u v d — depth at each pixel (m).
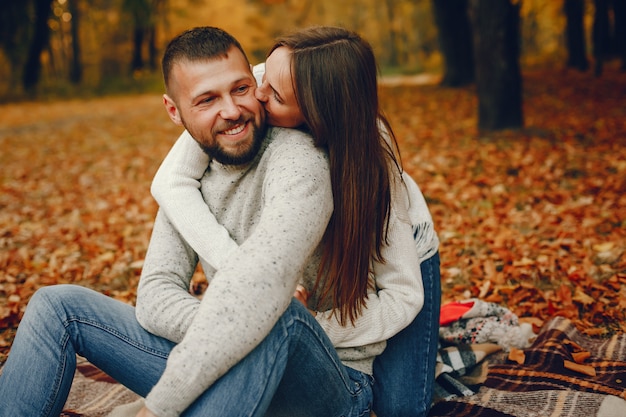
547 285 3.51
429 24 33.78
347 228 1.85
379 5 37.94
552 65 20.08
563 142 7.39
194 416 1.56
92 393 2.55
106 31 30.50
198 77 1.78
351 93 1.79
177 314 1.79
